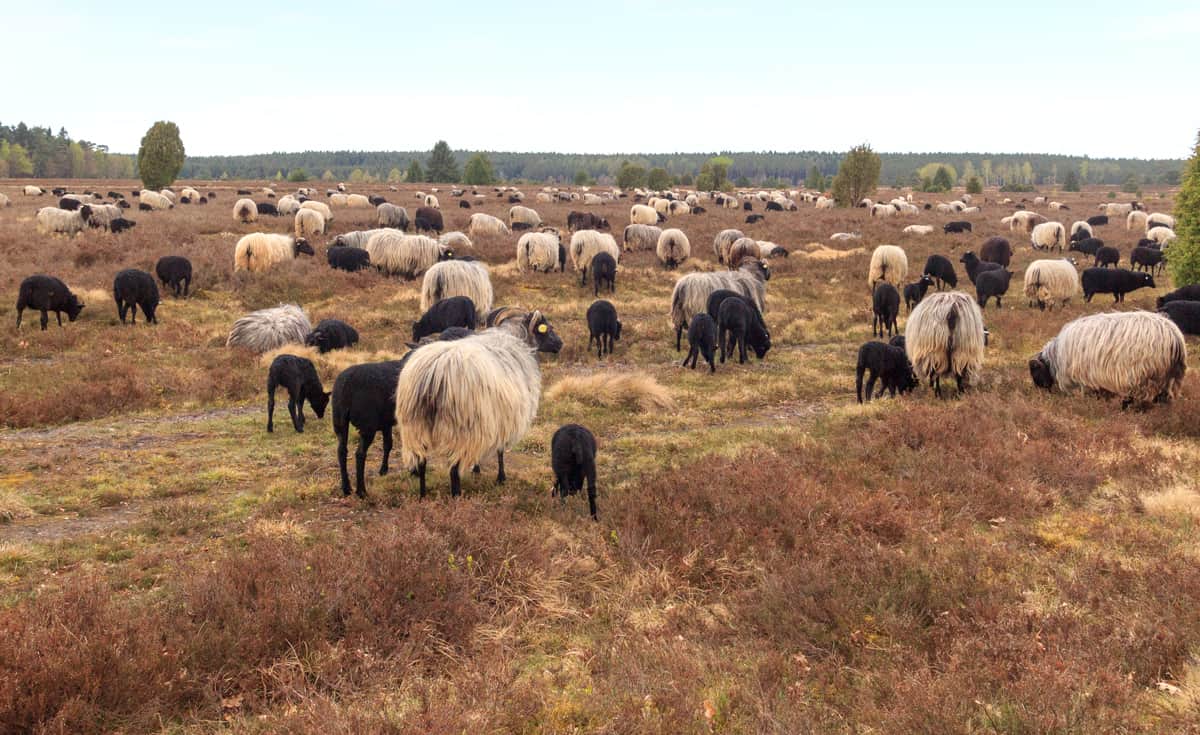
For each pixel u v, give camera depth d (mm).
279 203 56406
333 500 8398
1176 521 7496
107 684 4457
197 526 7578
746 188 147750
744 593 6234
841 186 76875
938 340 12773
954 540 7215
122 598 5930
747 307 16422
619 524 7523
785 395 13898
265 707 4559
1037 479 8859
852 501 7910
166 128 84812
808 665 5152
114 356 15242
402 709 4516
